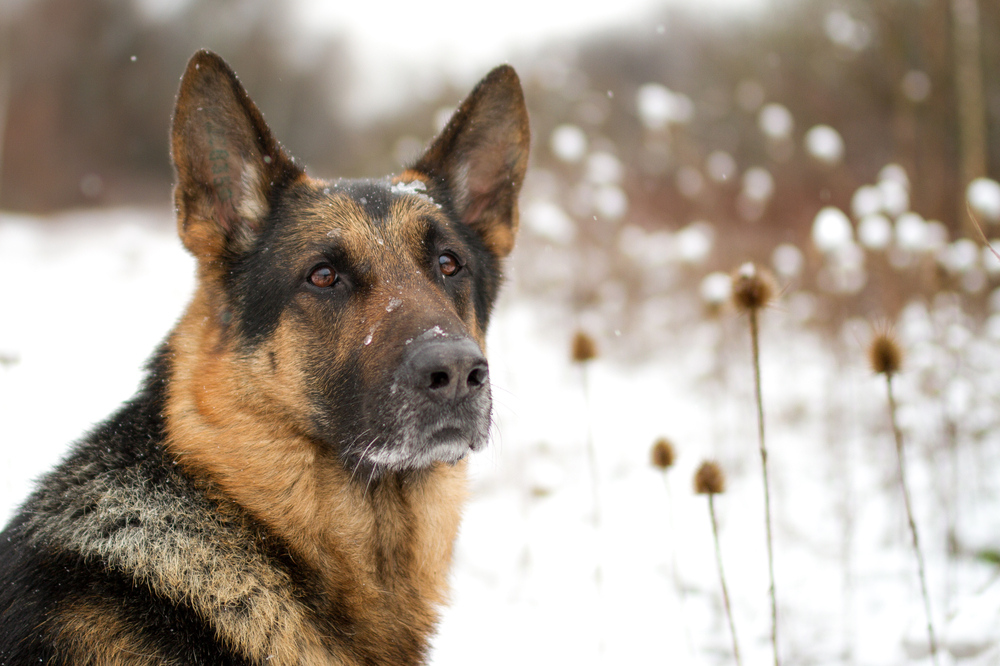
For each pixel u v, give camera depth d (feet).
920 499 18.65
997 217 20.84
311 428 10.50
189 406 10.19
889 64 37.55
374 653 10.39
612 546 19.11
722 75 55.26
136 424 10.26
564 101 43.39
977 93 30.45
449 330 10.32
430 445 10.16
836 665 13.52
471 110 13.41
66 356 28.96
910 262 24.39
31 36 96.73
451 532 11.68
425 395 10.01
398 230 11.61
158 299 36.91
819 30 48.75
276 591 9.66
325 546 10.31
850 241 23.67
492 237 13.83
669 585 17.08
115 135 104.32
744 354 26.91
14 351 16.38
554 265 33.76
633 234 37.11
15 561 9.20
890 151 45.14
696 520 19.93
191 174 10.92
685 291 35.29
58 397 24.25
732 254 36.29
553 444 23.91
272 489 10.14
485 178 13.76
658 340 34.17
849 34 38.55
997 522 17.56
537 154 40.09
